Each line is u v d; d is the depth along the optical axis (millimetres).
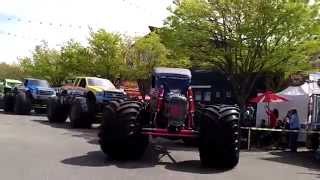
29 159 11477
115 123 11750
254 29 21609
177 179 9914
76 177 9508
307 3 21781
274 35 22000
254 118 22844
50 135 17312
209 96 33156
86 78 23750
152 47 37969
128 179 9602
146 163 11867
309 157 15711
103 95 21797
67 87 24750
